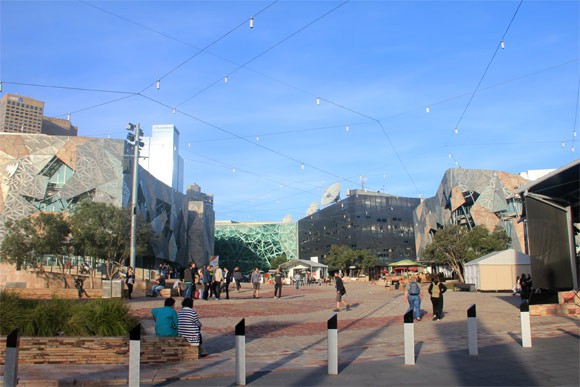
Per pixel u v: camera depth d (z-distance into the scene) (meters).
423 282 52.78
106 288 23.27
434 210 101.00
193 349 10.53
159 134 118.88
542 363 9.27
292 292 39.78
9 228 41.91
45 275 41.28
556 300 17.67
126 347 10.20
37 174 66.69
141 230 44.78
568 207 17.61
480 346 11.46
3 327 10.55
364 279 76.38
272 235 144.12
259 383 8.25
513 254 38.16
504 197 84.56
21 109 75.94
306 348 12.15
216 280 26.98
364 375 8.66
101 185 67.31
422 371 8.88
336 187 114.88
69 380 8.41
